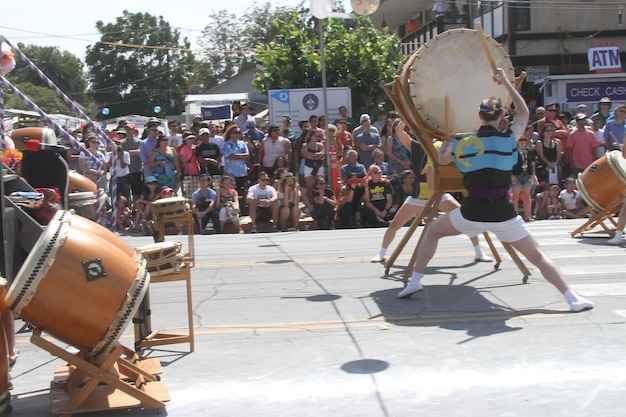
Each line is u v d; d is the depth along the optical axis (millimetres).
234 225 14906
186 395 5059
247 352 5984
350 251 10758
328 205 15219
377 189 15180
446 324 6641
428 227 7793
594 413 4566
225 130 18156
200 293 8148
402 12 39781
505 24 29312
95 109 95250
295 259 10125
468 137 6797
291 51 24500
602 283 8070
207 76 81188
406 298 7617
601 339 6047
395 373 5367
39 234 6363
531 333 6266
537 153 16453
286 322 6867
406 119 7859
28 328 6934
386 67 24438
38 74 8961
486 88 7684
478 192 6871
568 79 27828
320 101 21672
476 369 5406
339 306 7398
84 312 4398
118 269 4488
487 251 10266
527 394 4895
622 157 11031
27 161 8625
